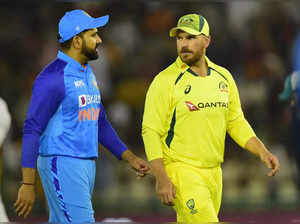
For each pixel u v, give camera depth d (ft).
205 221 61.57
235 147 144.97
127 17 171.94
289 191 139.13
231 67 158.30
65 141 58.49
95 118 61.00
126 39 168.66
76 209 58.54
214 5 171.73
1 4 169.68
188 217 61.98
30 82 158.10
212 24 167.32
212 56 157.58
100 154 135.23
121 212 120.47
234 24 169.07
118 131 148.77
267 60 160.15
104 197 135.23
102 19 60.75
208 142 62.39
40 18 169.07
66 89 58.44
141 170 64.18
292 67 159.12
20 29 168.96
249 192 140.87
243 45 163.02
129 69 162.91
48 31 167.53
